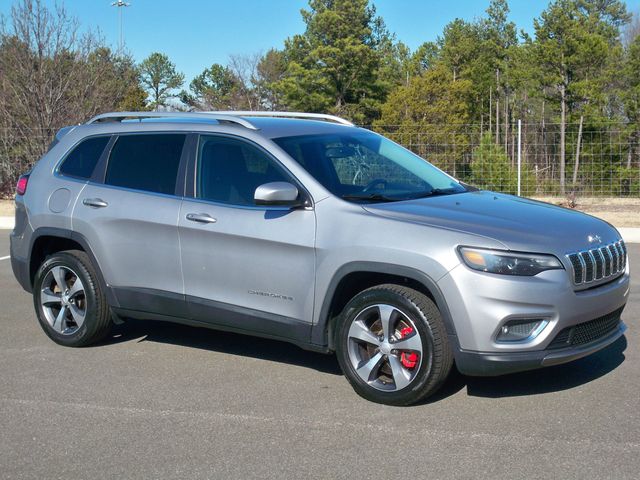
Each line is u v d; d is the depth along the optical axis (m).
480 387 5.32
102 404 5.17
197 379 5.65
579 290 4.81
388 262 4.88
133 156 6.22
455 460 4.18
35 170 6.78
